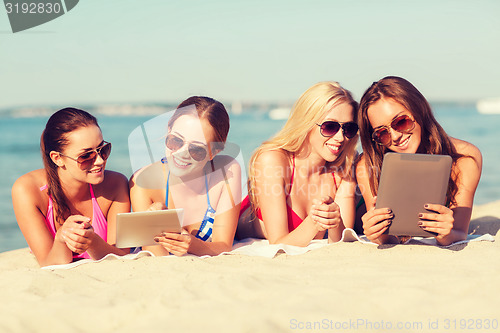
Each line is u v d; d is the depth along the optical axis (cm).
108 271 323
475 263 312
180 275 296
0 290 285
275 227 402
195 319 223
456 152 401
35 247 367
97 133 359
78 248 336
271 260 346
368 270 304
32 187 374
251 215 448
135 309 242
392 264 320
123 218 328
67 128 352
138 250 397
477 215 547
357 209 458
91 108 8594
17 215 371
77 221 336
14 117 7838
